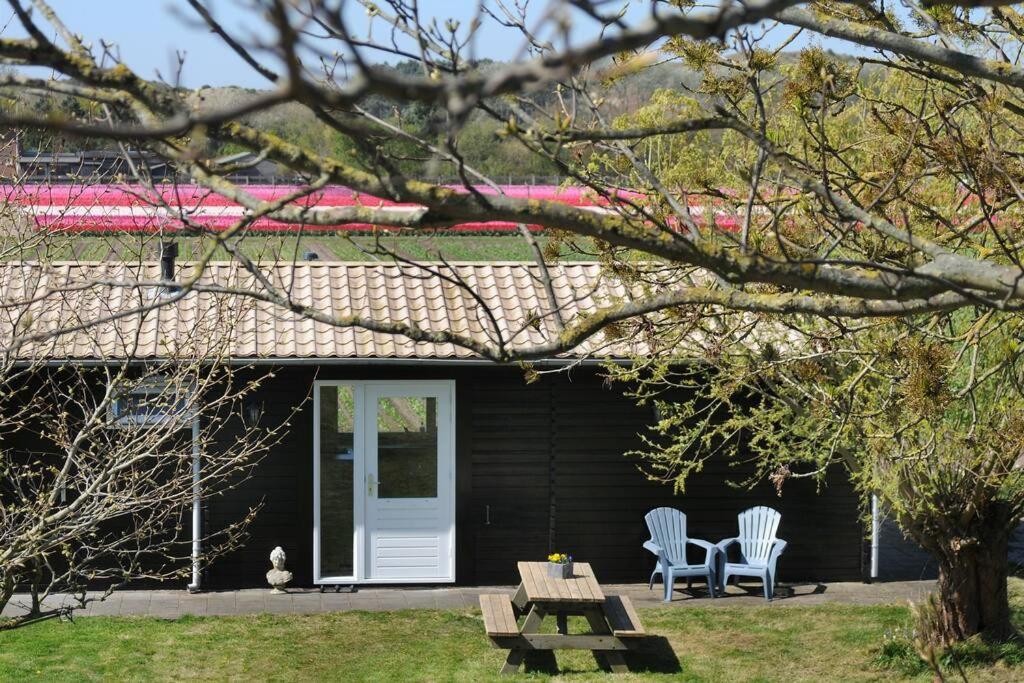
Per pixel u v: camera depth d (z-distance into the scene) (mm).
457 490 16875
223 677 13375
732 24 2828
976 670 13156
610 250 7082
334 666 13836
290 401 16469
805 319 10883
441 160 4539
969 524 13156
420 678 13461
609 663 13734
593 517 17016
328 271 17188
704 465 17031
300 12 2529
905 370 7695
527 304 16844
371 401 16797
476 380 16812
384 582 16922
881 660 13797
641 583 17156
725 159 9906
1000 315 7695
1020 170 6871
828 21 5969
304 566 16688
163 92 4020
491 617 13680
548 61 2580
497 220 4570
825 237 7340
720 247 4820
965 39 7180
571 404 16891
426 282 17156
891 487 11141
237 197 4453
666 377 16688
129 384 9188
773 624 15398
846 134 9766
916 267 5324
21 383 15484
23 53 3707
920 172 6797
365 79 2385
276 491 16609
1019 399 10195
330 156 4723
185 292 4465
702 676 13578
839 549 17297
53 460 15578
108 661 13727
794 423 12570
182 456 10188
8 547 8359
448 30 4598
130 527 16156
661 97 6324
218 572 16641
